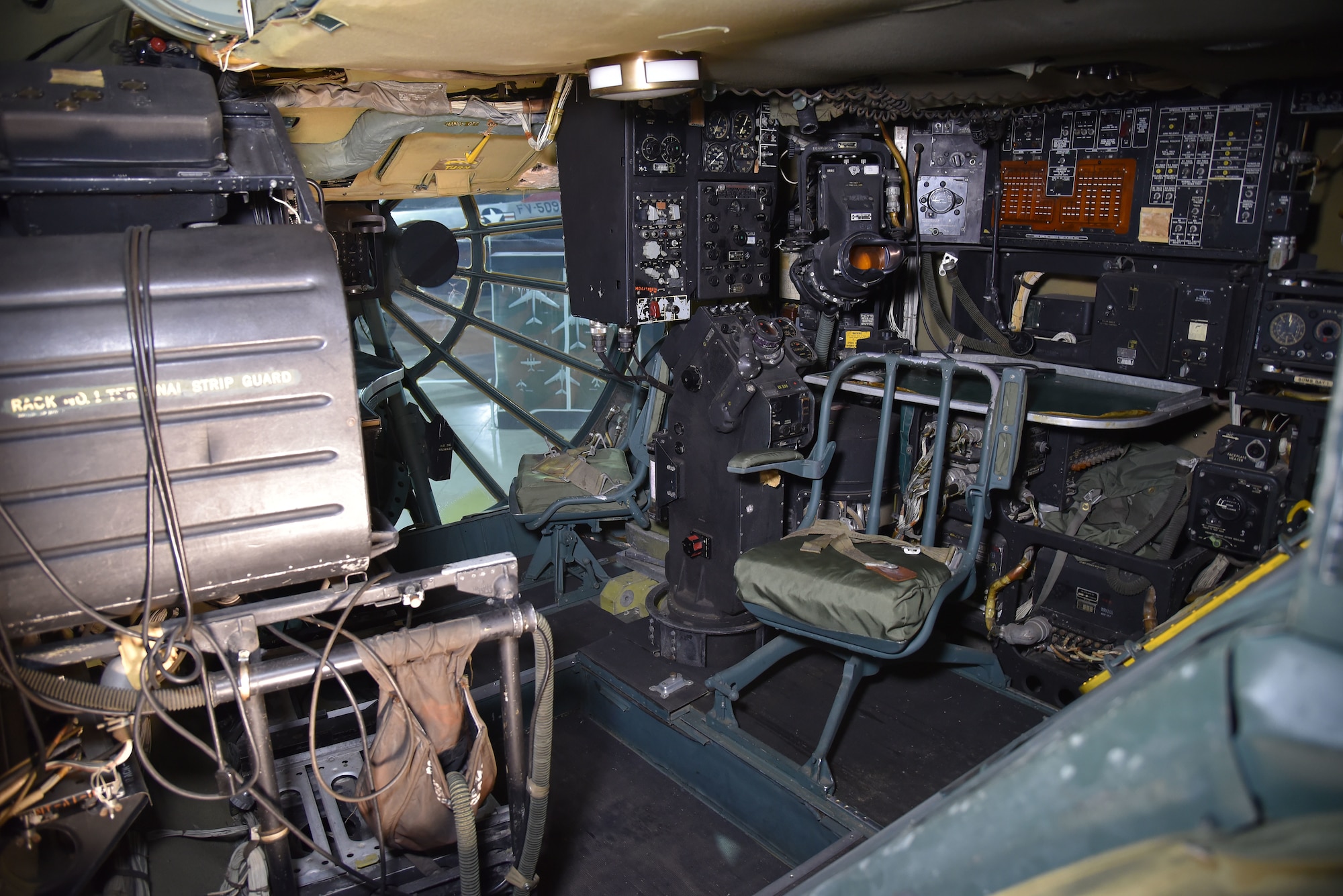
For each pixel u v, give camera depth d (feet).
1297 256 9.11
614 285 10.53
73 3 6.68
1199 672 2.46
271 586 5.42
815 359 10.57
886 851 3.46
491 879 6.70
